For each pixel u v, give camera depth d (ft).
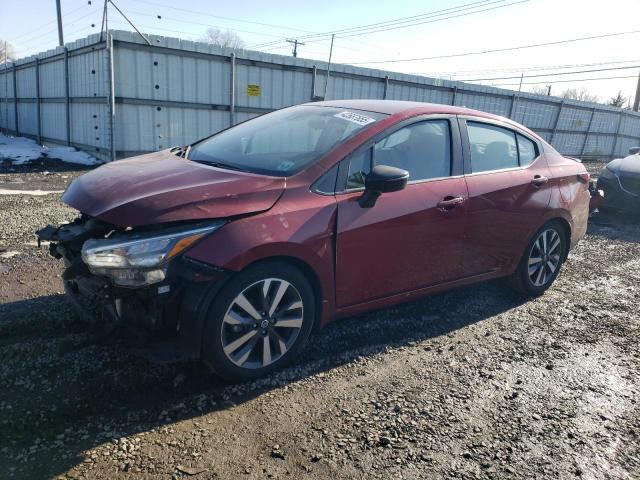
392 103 13.64
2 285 14.01
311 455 8.30
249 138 13.20
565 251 16.76
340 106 13.62
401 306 14.62
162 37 44.60
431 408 9.84
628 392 10.95
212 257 9.18
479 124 14.23
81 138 51.26
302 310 10.64
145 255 8.77
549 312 15.19
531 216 14.94
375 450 8.52
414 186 12.21
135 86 44.37
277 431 8.84
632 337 13.78
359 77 58.95
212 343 9.54
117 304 9.19
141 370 10.24
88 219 10.28
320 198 10.67
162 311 9.27
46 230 10.12
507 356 12.20
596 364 12.11
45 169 41.96
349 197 11.03
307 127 12.72
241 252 9.36
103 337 9.83
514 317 14.61
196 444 8.37
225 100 49.85
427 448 8.66
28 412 8.77
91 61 46.14
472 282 14.02
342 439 8.74
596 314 15.25
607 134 94.73
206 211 9.37
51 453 7.90
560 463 8.55
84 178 11.12
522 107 78.18
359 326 13.15
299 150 11.73
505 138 14.93
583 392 10.82
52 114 58.34
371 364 11.35
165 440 8.40
